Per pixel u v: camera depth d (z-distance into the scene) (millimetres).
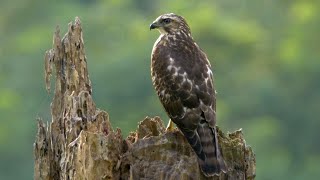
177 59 14438
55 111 13836
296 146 42906
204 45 44906
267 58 46344
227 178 13453
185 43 14766
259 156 39531
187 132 13641
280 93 43781
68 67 13984
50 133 13719
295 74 45219
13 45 42688
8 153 36375
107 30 41562
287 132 43000
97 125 13547
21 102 38000
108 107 36438
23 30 47094
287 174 39281
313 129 43469
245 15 49031
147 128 13641
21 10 47625
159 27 15109
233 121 41469
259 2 49875
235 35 45188
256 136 39906
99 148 13117
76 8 45500
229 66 44562
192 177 13328
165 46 14703
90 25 41688
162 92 14367
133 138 13570
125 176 13258
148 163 13234
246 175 13562
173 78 14273
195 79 14234
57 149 13680
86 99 13586
